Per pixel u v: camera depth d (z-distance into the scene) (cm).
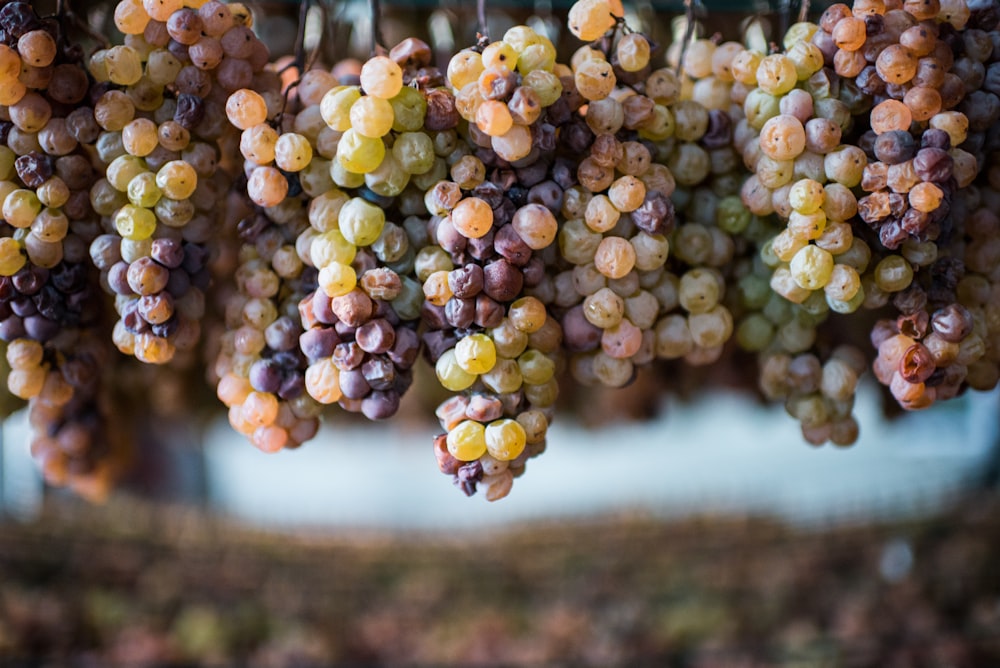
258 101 54
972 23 55
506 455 54
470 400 55
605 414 84
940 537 114
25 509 118
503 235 53
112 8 65
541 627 102
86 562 110
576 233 55
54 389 59
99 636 97
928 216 53
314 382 55
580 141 54
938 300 56
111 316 65
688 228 58
